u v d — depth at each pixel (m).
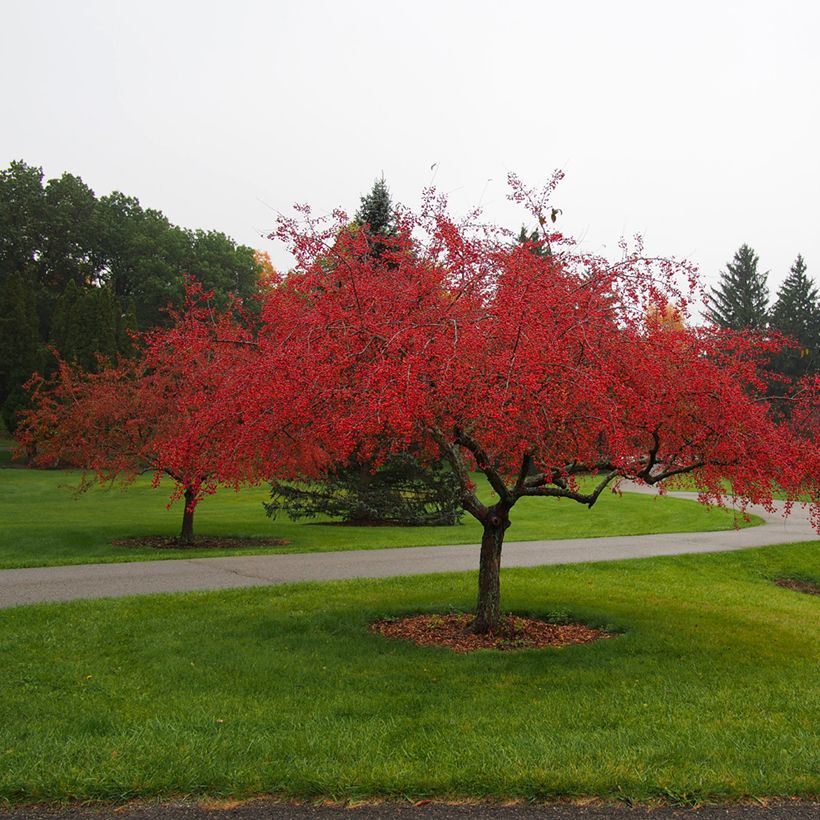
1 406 44.16
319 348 7.30
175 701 6.35
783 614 11.12
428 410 6.97
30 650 7.92
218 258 57.66
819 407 8.08
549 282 7.50
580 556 16.27
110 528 20.30
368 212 23.00
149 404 17.36
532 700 6.48
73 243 60.09
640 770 4.85
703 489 8.84
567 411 7.04
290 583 12.03
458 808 4.50
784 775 4.85
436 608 10.32
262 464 12.58
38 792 4.58
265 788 4.65
